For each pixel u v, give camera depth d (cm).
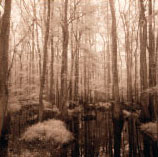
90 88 2138
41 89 927
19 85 1602
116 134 852
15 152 573
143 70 1040
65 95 1021
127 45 1838
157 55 1058
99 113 1538
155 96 925
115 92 1035
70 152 600
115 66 1062
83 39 1973
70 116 1198
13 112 1207
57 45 1619
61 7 1288
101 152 608
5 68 558
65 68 1034
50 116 1116
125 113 1318
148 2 1105
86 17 1319
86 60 1658
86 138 781
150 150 626
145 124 897
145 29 1055
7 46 567
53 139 688
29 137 703
